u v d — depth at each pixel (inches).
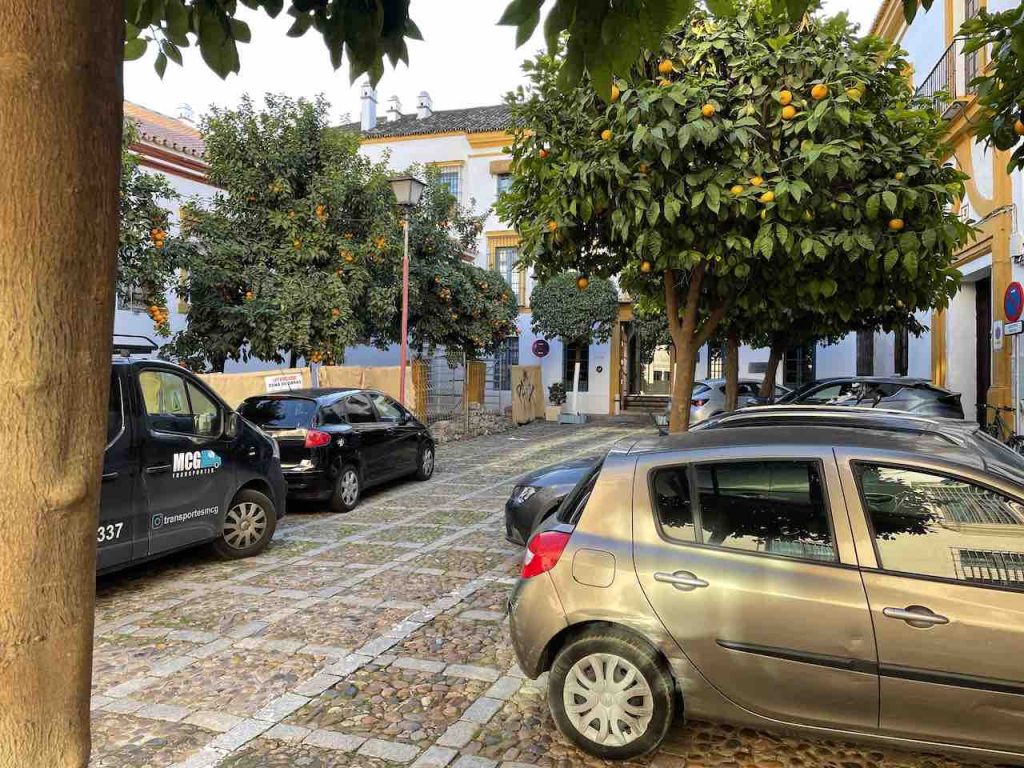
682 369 267.6
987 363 521.3
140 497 228.7
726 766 129.5
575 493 152.9
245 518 276.7
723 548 127.2
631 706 128.5
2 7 43.0
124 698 158.6
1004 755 110.4
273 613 212.4
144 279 415.8
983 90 192.7
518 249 278.2
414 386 699.4
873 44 235.1
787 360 901.8
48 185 44.4
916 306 293.3
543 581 135.6
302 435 354.6
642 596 128.1
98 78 47.2
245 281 499.5
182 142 700.7
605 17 88.9
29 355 44.4
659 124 206.5
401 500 403.9
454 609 213.6
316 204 512.4
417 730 143.4
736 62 218.5
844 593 117.6
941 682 111.6
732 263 225.9
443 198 725.3
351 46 104.2
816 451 128.1
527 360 1050.1
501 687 161.8
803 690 119.0
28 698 46.3
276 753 135.4
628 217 220.8
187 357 511.2
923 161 220.7
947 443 137.0
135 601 225.9
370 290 558.9
